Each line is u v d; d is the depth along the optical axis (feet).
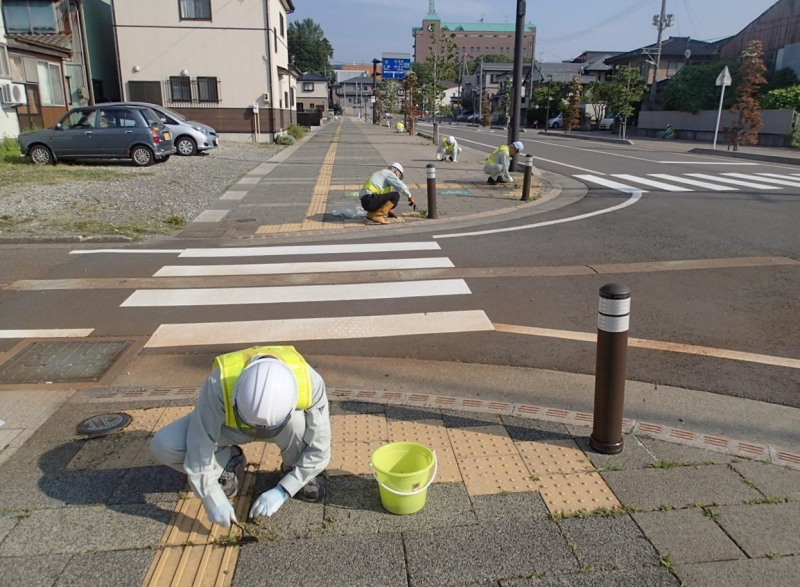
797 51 99.14
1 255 25.57
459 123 215.72
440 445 11.14
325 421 9.00
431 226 31.30
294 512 9.32
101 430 11.59
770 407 12.71
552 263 24.00
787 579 7.95
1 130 58.59
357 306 19.26
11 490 9.82
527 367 14.84
